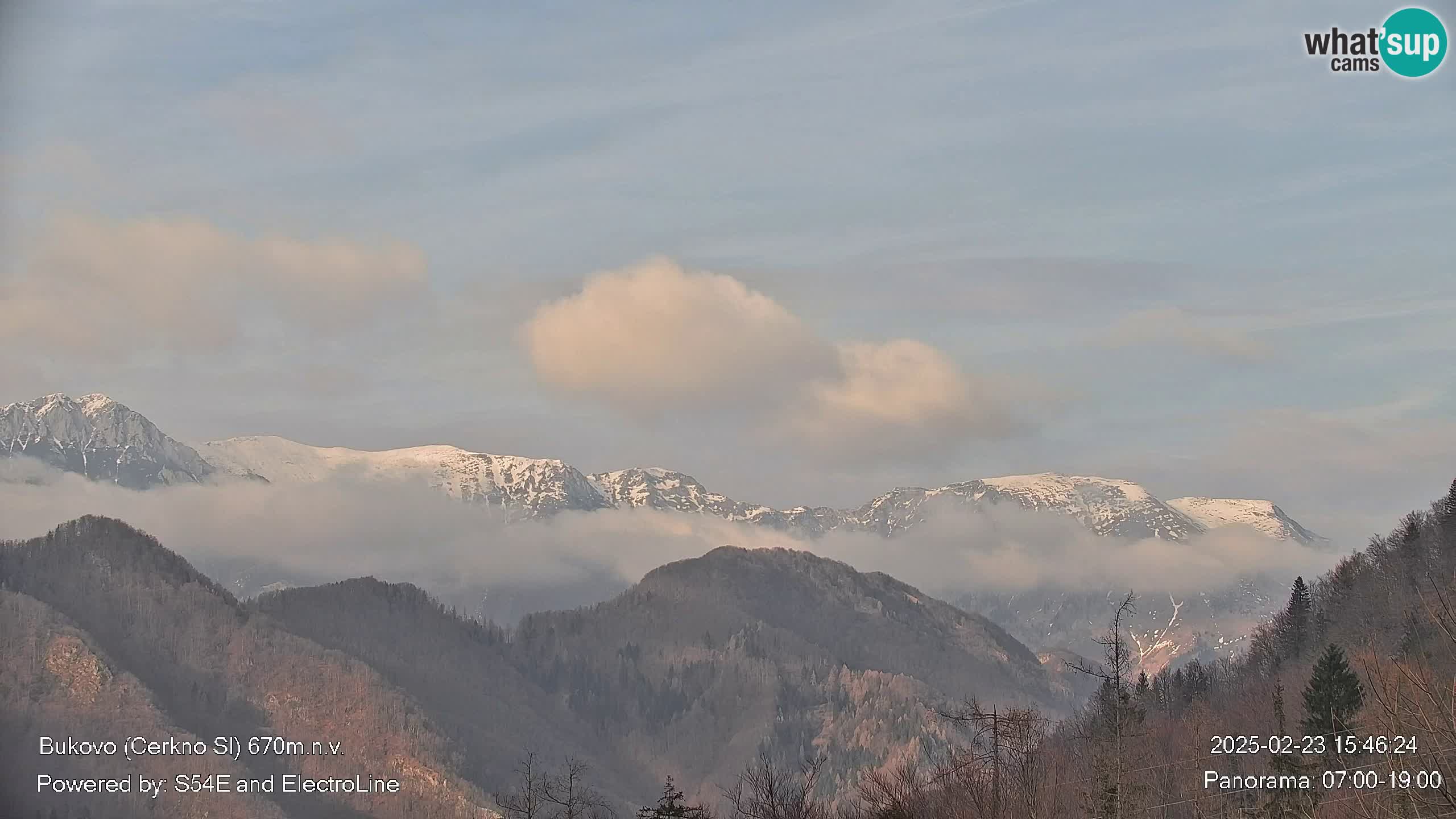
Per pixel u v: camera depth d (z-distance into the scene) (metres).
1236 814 97.81
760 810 101.38
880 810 102.31
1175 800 100.50
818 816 102.56
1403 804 55.66
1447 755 53.97
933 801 100.81
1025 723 98.88
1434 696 53.84
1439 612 56.06
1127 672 89.44
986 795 93.69
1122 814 85.81
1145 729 102.00
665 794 95.19
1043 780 93.50
